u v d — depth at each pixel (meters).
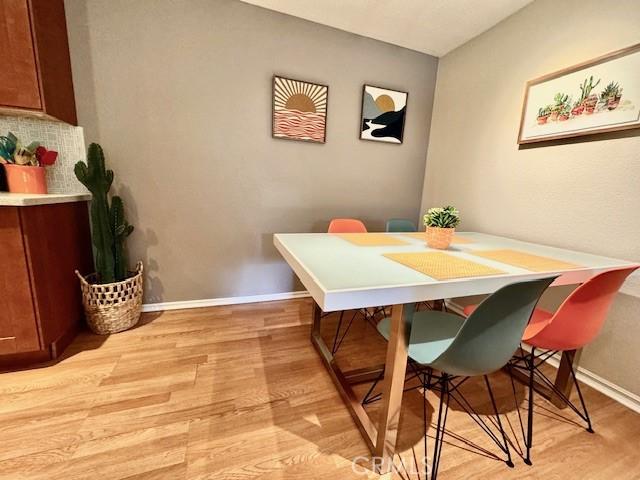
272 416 1.23
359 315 2.28
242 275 2.37
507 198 2.03
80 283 1.82
